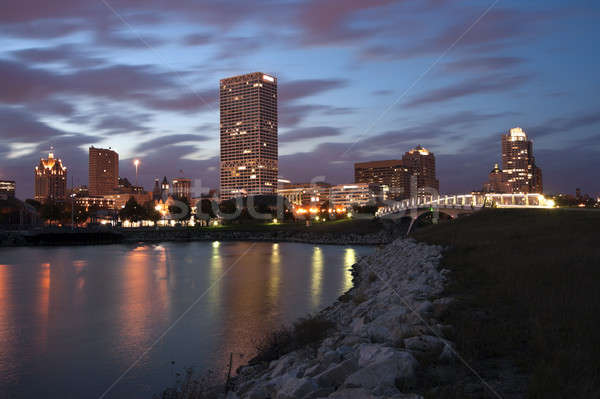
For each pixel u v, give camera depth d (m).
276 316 37.81
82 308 43.47
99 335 33.09
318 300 45.41
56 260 97.56
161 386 23.06
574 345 13.16
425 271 33.50
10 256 108.88
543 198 97.38
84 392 22.72
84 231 173.50
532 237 41.94
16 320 38.34
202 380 21.36
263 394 15.03
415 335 16.14
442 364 13.19
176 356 27.64
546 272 24.58
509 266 28.06
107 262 92.12
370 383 12.05
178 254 115.25
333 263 87.62
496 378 11.93
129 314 40.28
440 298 22.70
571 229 43.50
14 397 22.25
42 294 51.94
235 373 23.38
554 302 18.34
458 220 79.56
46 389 23.14
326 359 15.02
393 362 12.61
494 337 14.86
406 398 10.67
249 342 30.08
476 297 21.33
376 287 37.81
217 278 64.81
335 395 11.48
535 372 11.61
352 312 28.48
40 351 29.39
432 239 58.38
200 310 41.16
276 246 153.12
